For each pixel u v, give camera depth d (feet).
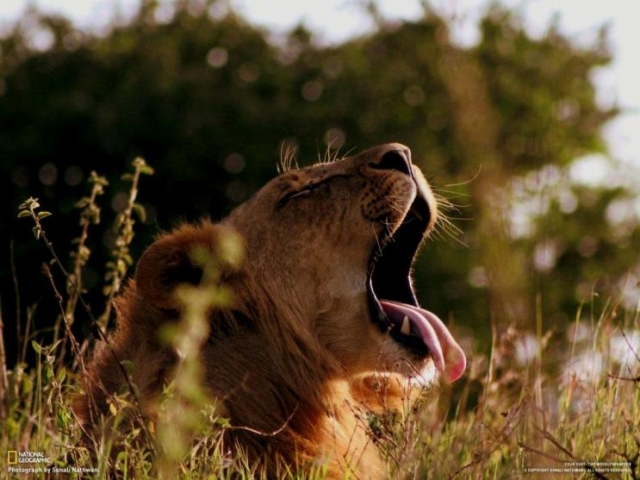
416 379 53.01
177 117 174.81
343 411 52.31
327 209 53.42
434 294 144.25
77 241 63.62
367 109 175.52
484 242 41.70
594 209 175.11
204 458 44.27
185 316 49.19
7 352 95.45
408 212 56.85
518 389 61.11
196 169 169.58
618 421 53.98
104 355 51.34
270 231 53.26
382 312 53.21
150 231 154.40
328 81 185.68
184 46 197.06
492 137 42.29
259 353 51.11
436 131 166.61
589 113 177.88
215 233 51.67
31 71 189.88
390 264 57.82
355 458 50.67
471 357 67.97
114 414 44.39
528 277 45.42
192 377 43.78
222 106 177.88
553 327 63.36
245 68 191.72
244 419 49.26
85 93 184.03
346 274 53.36
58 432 47.24
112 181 158.92
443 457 53.47
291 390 51.26
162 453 43.11
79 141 174.50
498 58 170.19
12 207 161.68
